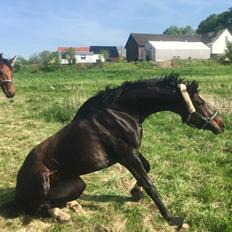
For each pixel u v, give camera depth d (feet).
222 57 103.04
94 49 157.79
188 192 9.84
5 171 11.74
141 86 7.93
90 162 7.91
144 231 8.00
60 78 59.47
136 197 9.26
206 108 7.89
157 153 13.20
